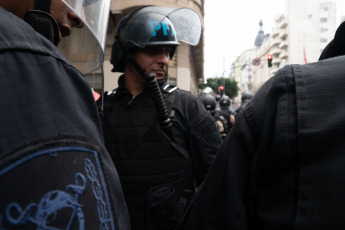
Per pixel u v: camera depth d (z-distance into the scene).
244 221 0.57
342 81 0.50
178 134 1.37
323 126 0.47
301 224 0.45
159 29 1.40
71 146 0.40
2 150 0.32
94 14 0.67
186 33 1.67
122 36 1.44
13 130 0.33
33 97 0.37
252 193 0.57
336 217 0.42
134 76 1.44
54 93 0.40
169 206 1.27
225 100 6.07
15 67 0.36
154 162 1.29
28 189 0.33
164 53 1.44
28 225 0.32
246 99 6.51
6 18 0.39
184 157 1.33
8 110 0.34
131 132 1.33
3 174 0.31
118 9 9.09
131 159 1.31
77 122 0.43
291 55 52.69
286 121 0.52
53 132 0.38
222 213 0.59
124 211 0.53
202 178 1.45
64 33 0.61
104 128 1.40
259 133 0.58
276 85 0.57
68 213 0.37
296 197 0.48
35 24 0.48
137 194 1.29
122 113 1.38
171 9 1.49
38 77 0.39
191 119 1.40
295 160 0.50
